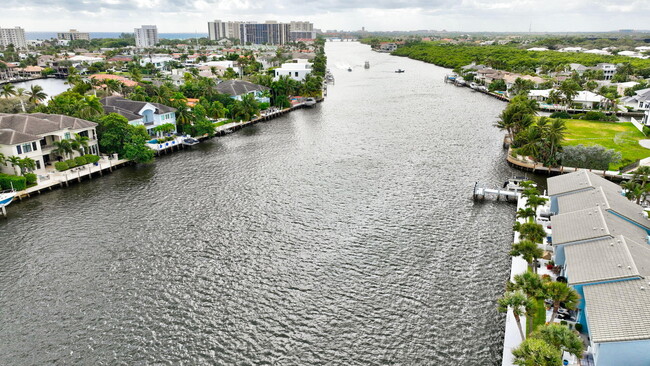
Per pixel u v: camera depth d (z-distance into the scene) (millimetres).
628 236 50500
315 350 44000
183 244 63562
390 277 55656
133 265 58219
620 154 96438
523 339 42000
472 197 81125
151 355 43219
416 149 112938
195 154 110000
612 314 37531
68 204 78250
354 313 49125
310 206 76688
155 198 80750
